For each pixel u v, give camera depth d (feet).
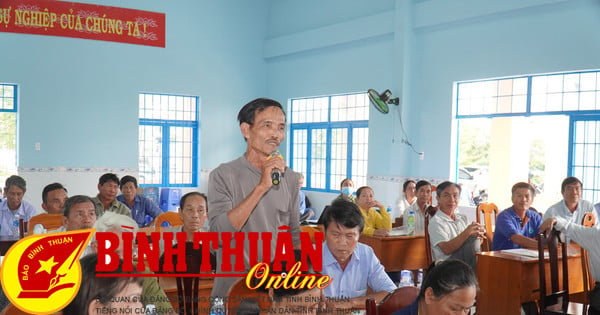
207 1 33.55
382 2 27.94
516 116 22.82
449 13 24.45
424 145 26.13
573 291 13.26
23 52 28.58
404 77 26.27
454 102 24.93
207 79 33.68
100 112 30.37
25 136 28.60
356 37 28.89
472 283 5.15
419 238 16.76
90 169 30.14
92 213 8.90
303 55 33.06
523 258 12.19
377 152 28.07
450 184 13.93
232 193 6.31
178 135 33.45
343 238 7.25
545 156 24.58
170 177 33.19
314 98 33.14
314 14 32.40
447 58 25.08
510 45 22.44
